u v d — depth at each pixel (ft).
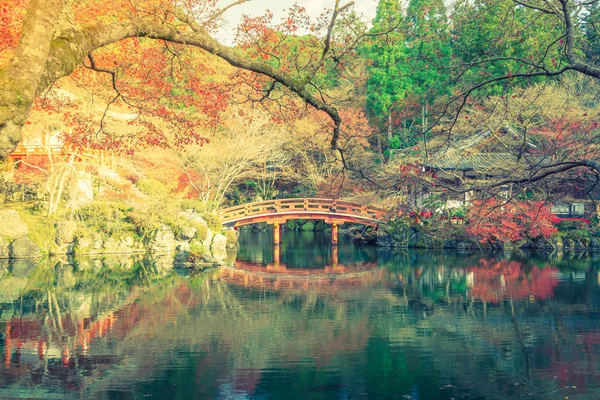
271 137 139.23
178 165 137.28
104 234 111.86
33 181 119.14
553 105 88.89
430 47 118.73
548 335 52.42
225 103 43.80
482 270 92.27
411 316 60.39
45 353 46.57
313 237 164.25
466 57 86.48
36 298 68.85
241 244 143.74
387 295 72.49
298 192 173.06
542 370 42.60
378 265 100.78
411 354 46.68
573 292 72.64
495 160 95.55
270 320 58.49
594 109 91.15
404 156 112.98
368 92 143.13
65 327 54.95
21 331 53.42
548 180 33.30
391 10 135.95
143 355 46.16
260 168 146.10
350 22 33.60
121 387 38.93
